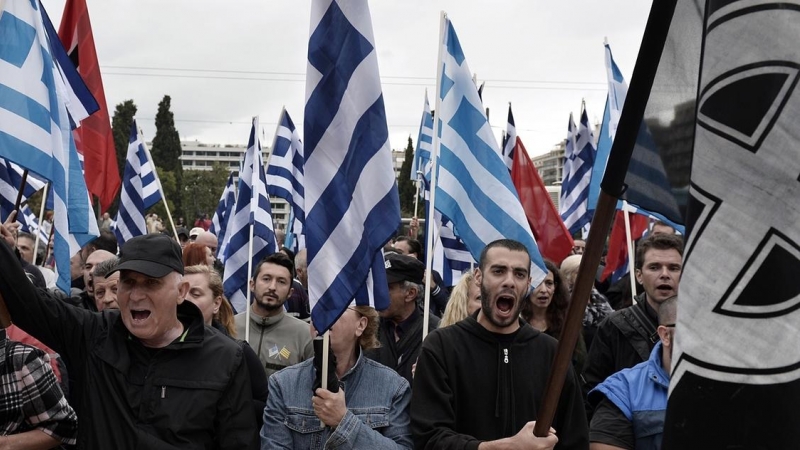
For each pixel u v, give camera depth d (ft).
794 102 6.91
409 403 16.11
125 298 13.92
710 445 6.89
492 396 15.19
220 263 40.37
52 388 13.75
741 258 6.95
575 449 14.69
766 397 6.82
